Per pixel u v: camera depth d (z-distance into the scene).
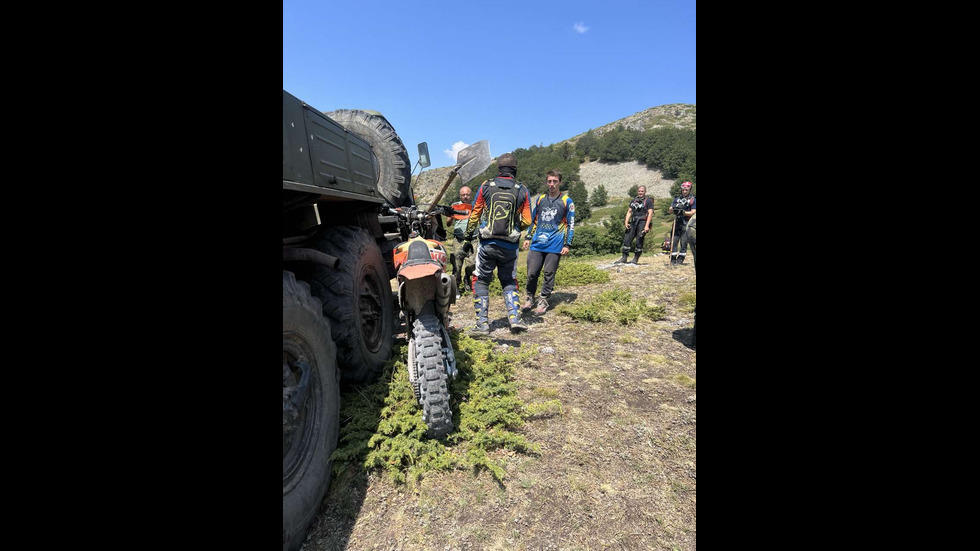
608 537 1.81
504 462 2.36
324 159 2.34
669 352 4.13
